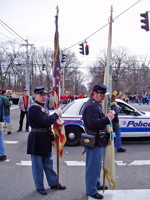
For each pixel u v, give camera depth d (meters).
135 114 6.00
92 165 2.88
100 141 2.83
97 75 49.81
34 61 49.22
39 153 3.00
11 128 4.87
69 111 5.94
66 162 4.64
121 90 50.50
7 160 4.72
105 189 3.31
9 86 49.84
